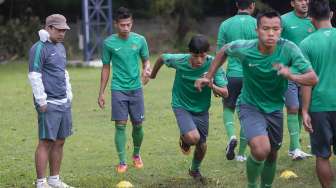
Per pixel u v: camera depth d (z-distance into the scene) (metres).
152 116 27.73
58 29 15.12
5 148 21.67
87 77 46.31
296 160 18.27
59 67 15.28
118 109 17.81
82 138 23.20
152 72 16.45
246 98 13.52
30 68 14.94
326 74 13.37
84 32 57.62
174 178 16.94
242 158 18.59
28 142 22.70
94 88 39.00
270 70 12.82
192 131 15.38
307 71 12.43
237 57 13.17
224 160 18.86
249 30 18.14
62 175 17.61
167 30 73.25
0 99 34.78
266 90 13.20
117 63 17.89
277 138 13.71
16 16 73.62
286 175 16.58
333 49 13.36
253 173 13.37
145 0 75.81
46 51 15.05
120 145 17.89
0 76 48.97
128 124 25.52
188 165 18.47
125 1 76.00
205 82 13.67
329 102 13.36
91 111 29.70
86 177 17.27
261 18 12.59
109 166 18.72
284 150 19.97
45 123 15.20
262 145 12.91
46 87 15.14
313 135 13.66
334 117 13.43
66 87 15.54
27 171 18.16
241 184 16.05
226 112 18.38
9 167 18.77
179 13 72.69
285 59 12.72
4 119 27.92
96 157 20.03
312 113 13.54
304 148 20.20
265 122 13.36
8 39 66.12
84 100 33.59
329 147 13.63
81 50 67.44
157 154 20.11
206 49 15.00
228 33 18.34
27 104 32.66
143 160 19.28
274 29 12.49
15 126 26.16
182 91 15.70
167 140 22.42
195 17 75.25
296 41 18.14
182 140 15.74
